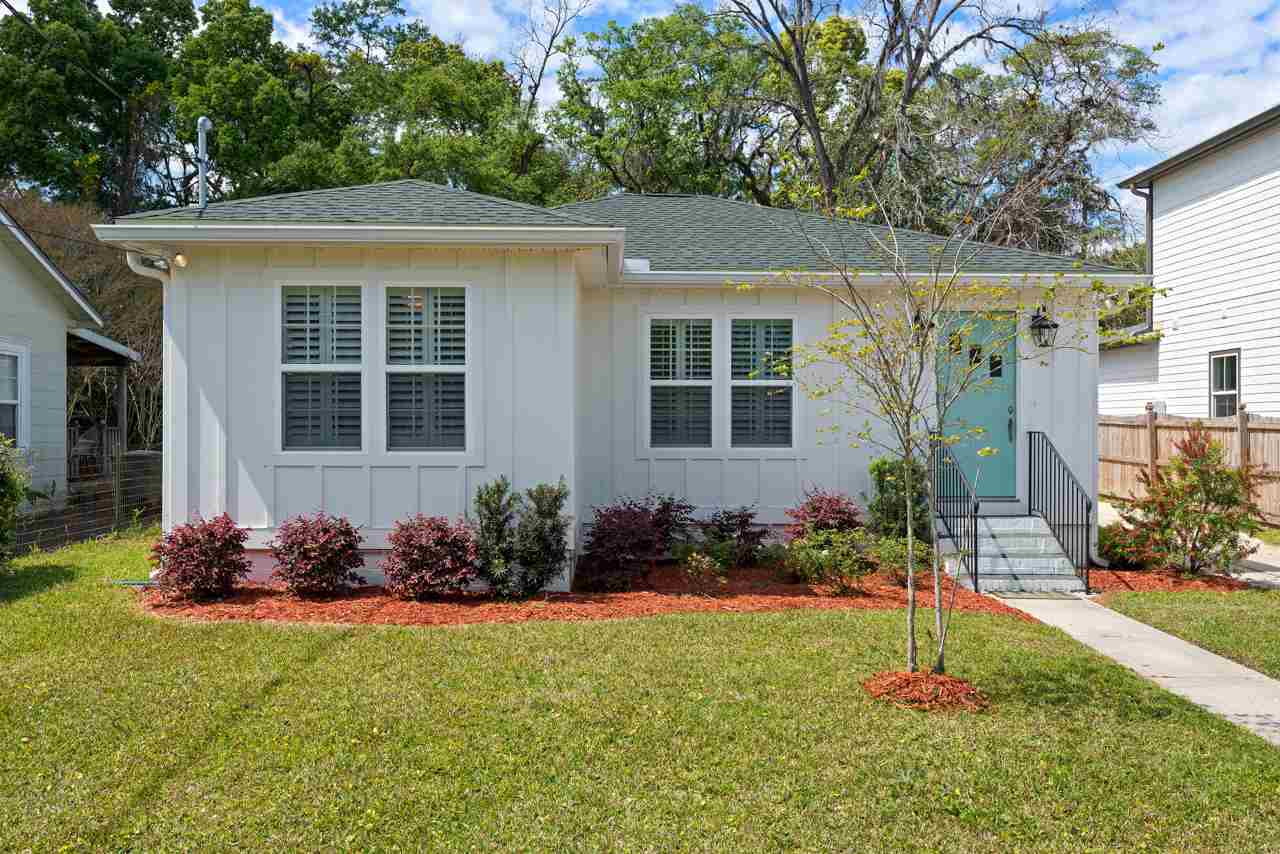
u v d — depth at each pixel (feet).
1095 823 12.68
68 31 89.81
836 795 13.39
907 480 18.93
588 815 12.70
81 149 92.94
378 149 90.17
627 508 30.12
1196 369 55.77
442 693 17.58
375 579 27.84
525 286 27.73
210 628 22.48
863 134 81.10
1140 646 22.49
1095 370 34.19
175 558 25.31
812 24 78.38
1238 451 46.39
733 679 18.61
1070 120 65.67
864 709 16.94
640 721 16.16
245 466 27.37
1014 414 34.37
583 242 26.61
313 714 16.35
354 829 12.25
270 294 27.35
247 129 90.07
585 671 19.03
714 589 28.07
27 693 17.39
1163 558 32.55
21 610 24.40
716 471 34.01
